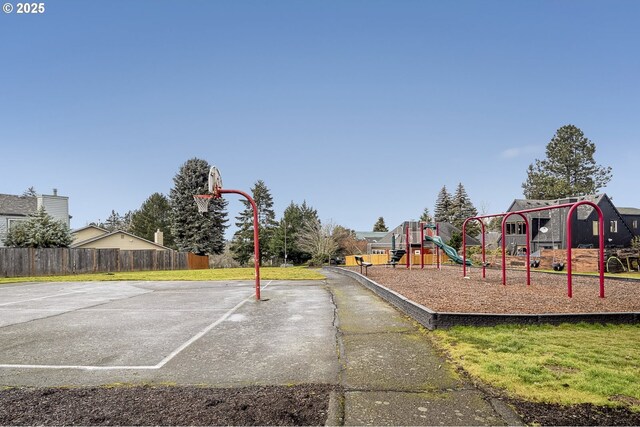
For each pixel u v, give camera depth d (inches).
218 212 1825.8
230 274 843.4
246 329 251.6
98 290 532.1
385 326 248.1
